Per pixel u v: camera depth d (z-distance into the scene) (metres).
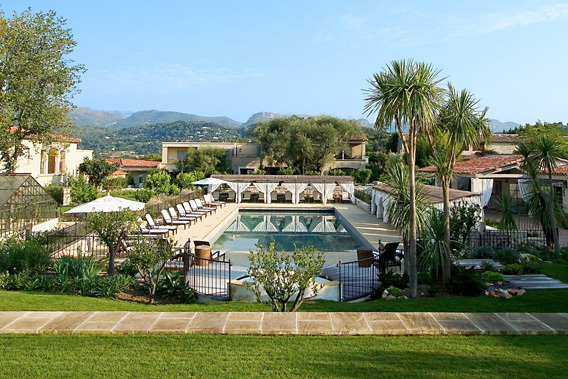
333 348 5.65
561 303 8.66
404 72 8.95
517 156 24.16
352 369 5.04
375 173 47.84
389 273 10.60
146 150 143.50
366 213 28.42
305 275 7.57
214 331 6.16
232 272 12.12
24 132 23.75
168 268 12.61
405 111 8.74
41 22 23.09
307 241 20.59
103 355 5.36
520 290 9.65
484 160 26.86
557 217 15.33
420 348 5.67
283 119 53.34
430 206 11.66
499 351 5.57
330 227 25.27
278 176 35.94
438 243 10.36
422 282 10.59
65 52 23.97
